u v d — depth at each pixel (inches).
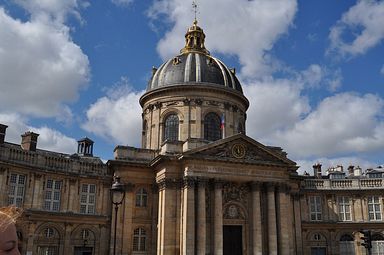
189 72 1369.3
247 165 1125.1
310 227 1344.7
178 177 1101.1
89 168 1183.6
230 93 1368.1
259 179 1131.3
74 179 1150.3
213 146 1093.1
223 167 1103.0
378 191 1374.3
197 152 1082.1
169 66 1416.1
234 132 1352.1
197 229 1033.5
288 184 1184.8
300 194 1369.3
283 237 1114.7
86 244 1119.0
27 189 1055.0
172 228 1066.7
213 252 1042.7
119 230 1126.4
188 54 1446.9
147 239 1152.2
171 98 1349.7
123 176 1168.8
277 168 1153.4
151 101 1392.7
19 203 1035.9
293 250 1256.2
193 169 1072.2
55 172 1112.8
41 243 1055.0
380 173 1529.3
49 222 1075.9
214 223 1059.3
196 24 1535.4
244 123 1441.9
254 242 1085.1
